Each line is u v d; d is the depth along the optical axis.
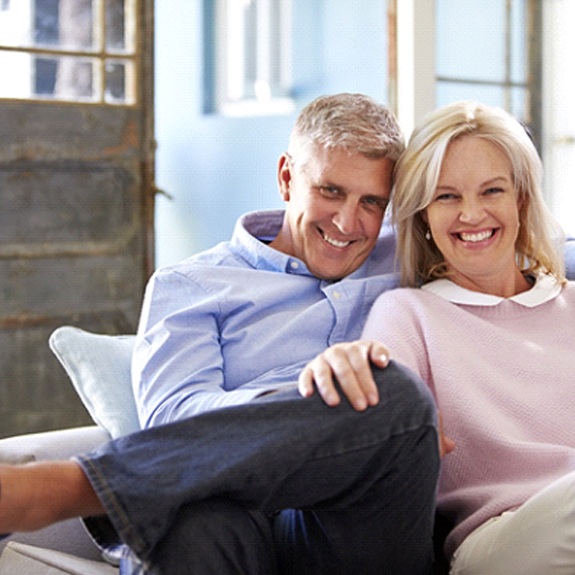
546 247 2.48
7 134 4.18
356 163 2.31
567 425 2.25
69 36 4.27
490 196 2.31
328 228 2.38
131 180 4.46
